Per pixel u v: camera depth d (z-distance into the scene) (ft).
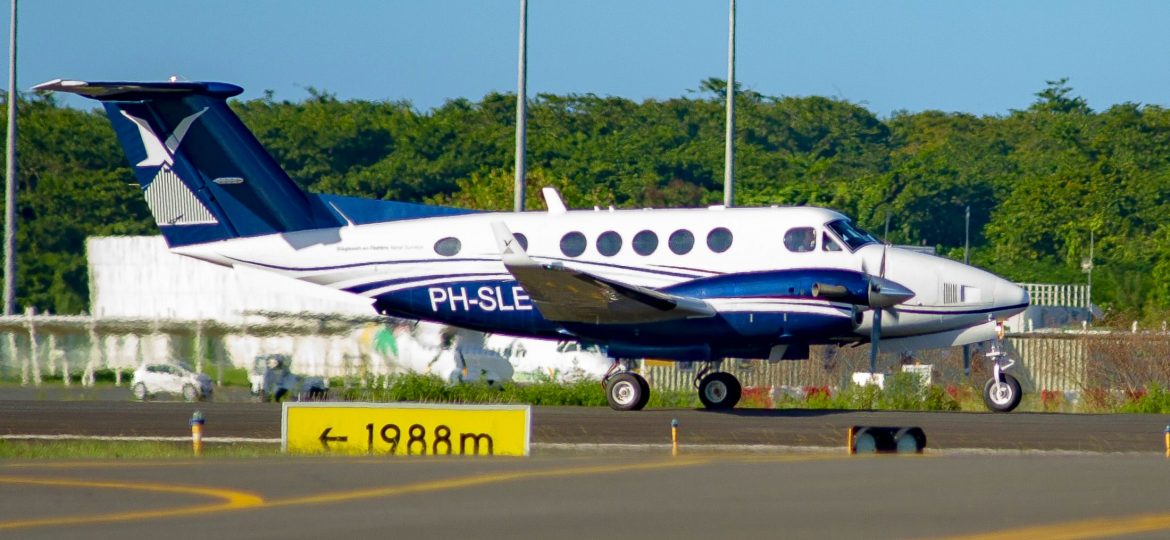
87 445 201.57
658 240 263.49
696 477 146.82
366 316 327.06
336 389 314.35
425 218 281.33
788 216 260.62
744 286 253.03
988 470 152.35
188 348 333.42
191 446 201.87
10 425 225.97
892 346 267.59
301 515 122.21
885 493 133.28
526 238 270.67
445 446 189.37
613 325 258.16
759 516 120.06
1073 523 114.93
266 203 282.77
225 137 280.92
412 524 117.19
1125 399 311.06
